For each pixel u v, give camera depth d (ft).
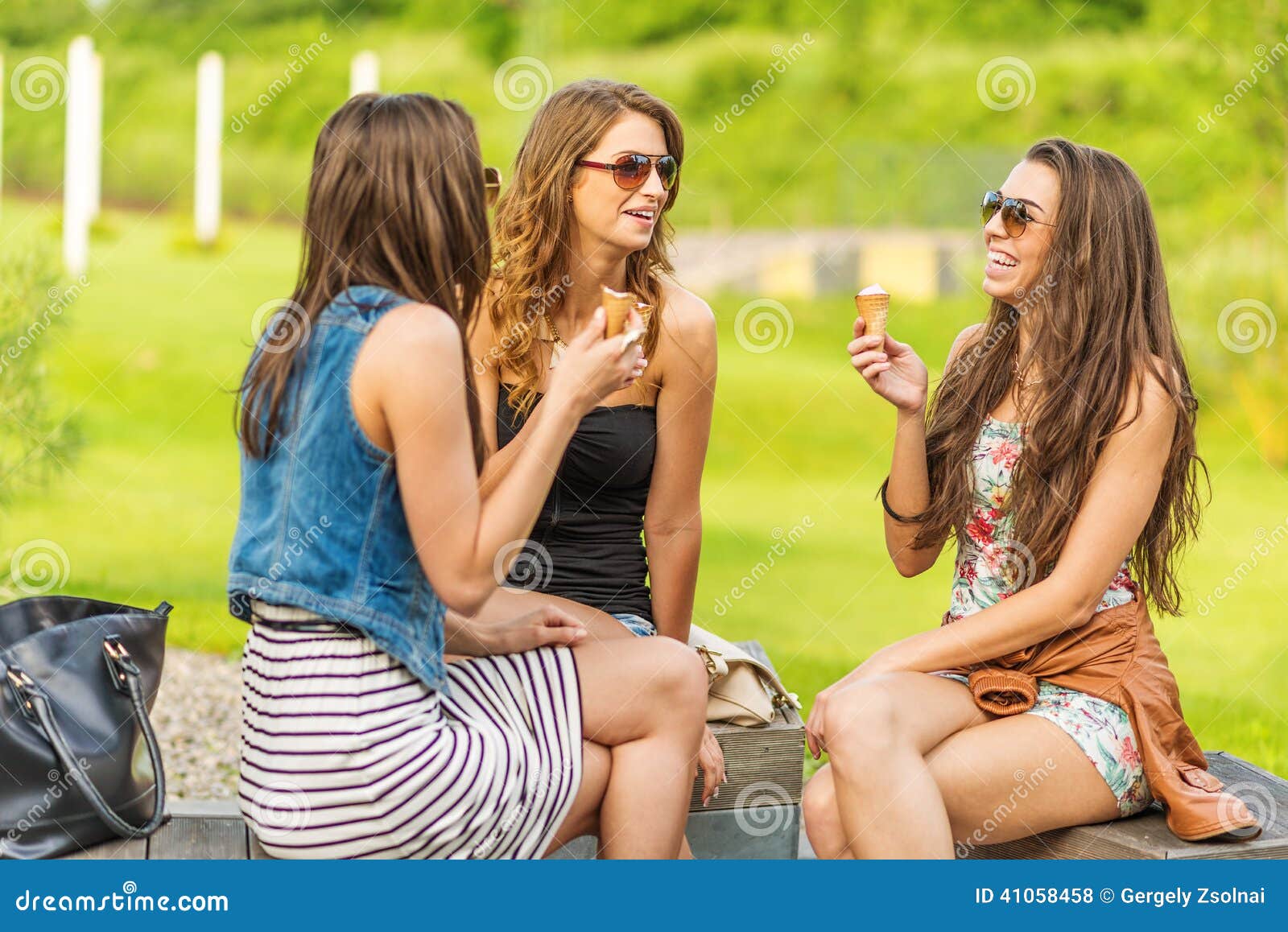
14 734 13.16
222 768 22.68
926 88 90.53
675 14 92.27
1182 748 14.89
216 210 79.97
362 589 12.28
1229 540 46.80
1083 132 82.23
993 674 14.67
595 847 16.33
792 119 91.81
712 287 86.28
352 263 12.58
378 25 89.15
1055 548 14.93
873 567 45.50
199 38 84.43
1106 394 14.76
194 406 57.11
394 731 12.20
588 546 16.63
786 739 16.49
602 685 13.43
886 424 66.03
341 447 12.21
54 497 43.62
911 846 13.55
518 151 16.72
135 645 14.16
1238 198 69.62
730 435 63.41
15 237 65.31
